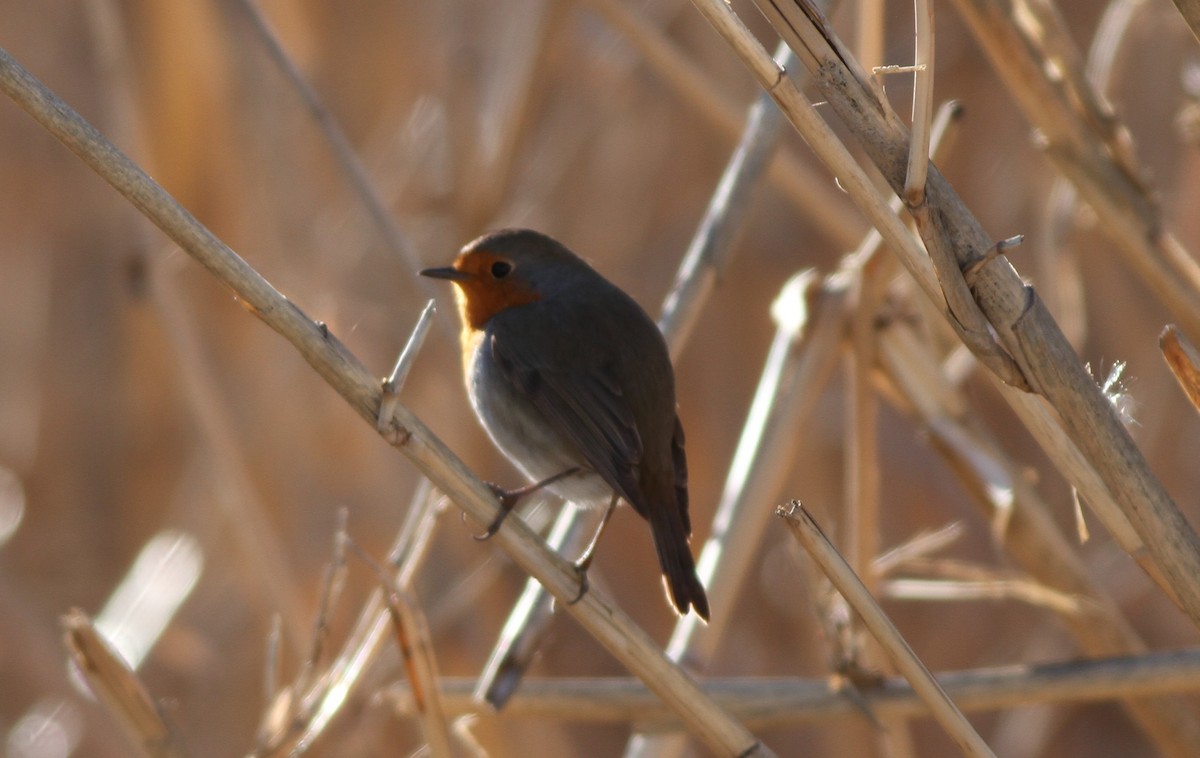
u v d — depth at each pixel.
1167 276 7.09
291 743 6.40
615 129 13.08
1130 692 6.42
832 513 12.07
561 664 12.72
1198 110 9.10
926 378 8.30
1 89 4.89
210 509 11.60
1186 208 11.30
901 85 13.04
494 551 10.59
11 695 10.73
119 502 12.71
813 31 4.73
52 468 12.91
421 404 11.51
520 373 7.66
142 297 10.22
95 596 12.15
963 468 8.10
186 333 10.07
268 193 11.91
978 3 7.18
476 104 11.81
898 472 12.45
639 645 5.58
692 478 12.12
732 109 9.97
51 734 10.52
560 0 10.45
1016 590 7.78
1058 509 12.32
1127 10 9.24
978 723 12.43
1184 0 4.74
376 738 9.03
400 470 11.59
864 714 6.72
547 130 12.88
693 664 7.13
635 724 7.04
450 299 11.18
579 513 7.67
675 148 12.98
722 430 12.20
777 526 12.12
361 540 11.08
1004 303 4.71
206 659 11.09
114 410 13.02
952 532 8.16
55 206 13.81
